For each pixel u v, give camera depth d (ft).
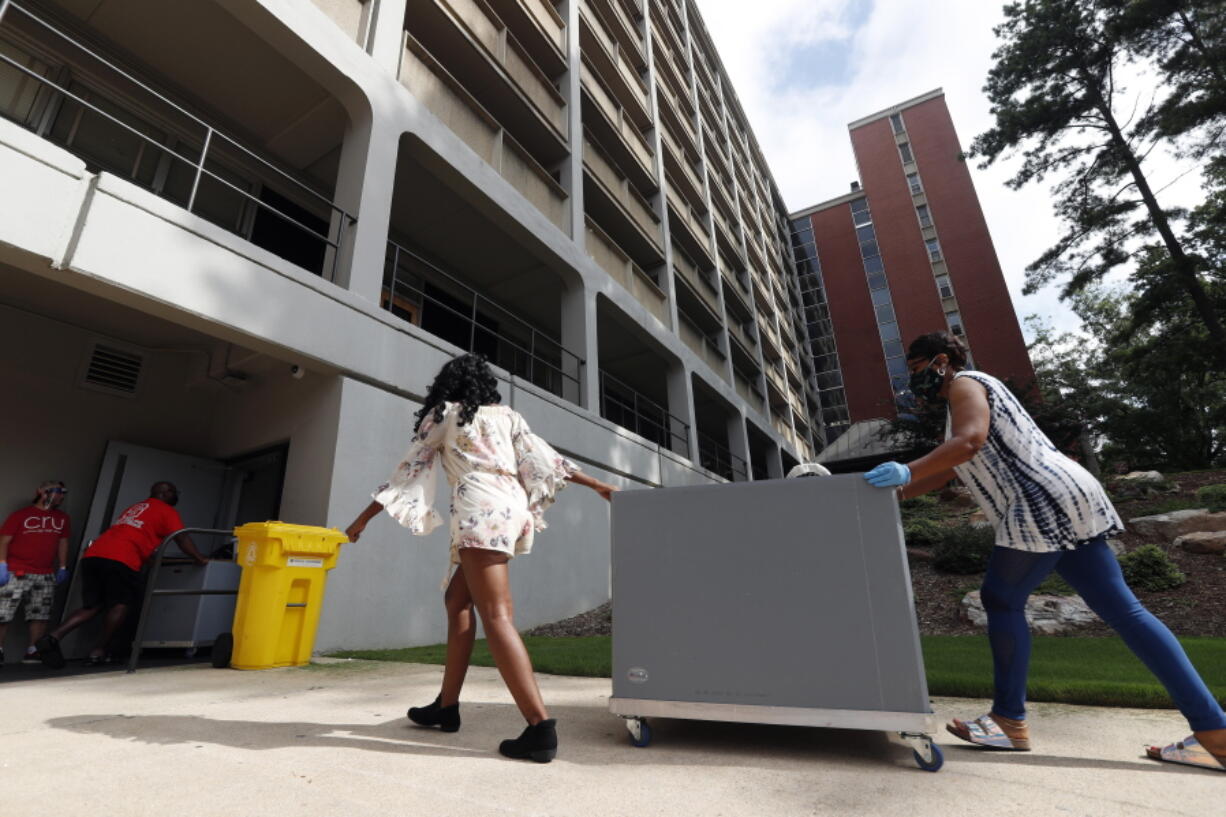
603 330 44.11
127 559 14.76
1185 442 76.64
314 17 20.52
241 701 8.70
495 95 33.81
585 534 28.32
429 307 34.12
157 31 20.25
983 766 5.45
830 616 5.83
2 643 14.75
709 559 6.42
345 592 16.35
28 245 11.67
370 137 21.43
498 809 4.23
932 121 124.77
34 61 18.95
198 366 20.93
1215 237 51.16
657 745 6.22
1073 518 5.72
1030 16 54.39
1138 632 5.58
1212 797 4.56
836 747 6.12
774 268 111.04
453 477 6.58
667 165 61.46
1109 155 50.65
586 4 50.88
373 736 6.42
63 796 4.31
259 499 19.67
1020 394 44.52
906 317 114.01
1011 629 6.12
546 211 34.17
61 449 17.92
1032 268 54.80
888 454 65.57
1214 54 44.75
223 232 15.23
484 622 5.90
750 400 69.77
